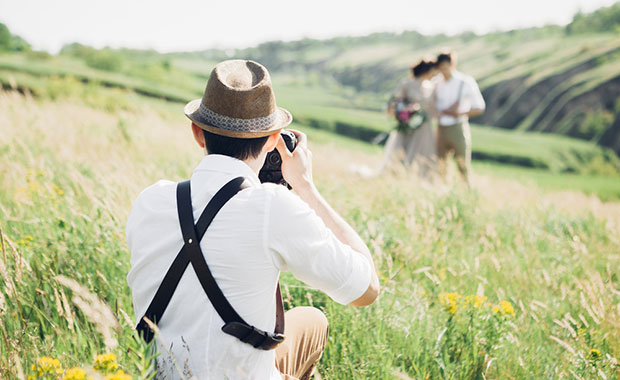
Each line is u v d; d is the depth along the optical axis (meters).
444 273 3.73
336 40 193.75
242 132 1.59
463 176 8.25
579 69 77.44
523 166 44.59
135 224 1.63
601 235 5.66
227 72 1.61
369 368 2.45
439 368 2.55
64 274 2.81
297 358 2.03
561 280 4.02
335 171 7.58
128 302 2.71
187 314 1.55
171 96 41.75
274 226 1.50
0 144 5.95
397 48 171.88
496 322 2.78
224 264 1.51
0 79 29.38
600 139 62.38
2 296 2.21
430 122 8.16
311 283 1.59
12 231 3.31
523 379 2.61
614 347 2.80
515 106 76.50
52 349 2.14
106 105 11.84
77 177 4.09
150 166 5.20
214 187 1.58
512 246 4.83
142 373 1.51
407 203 5.39
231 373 1.55
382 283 3.21
